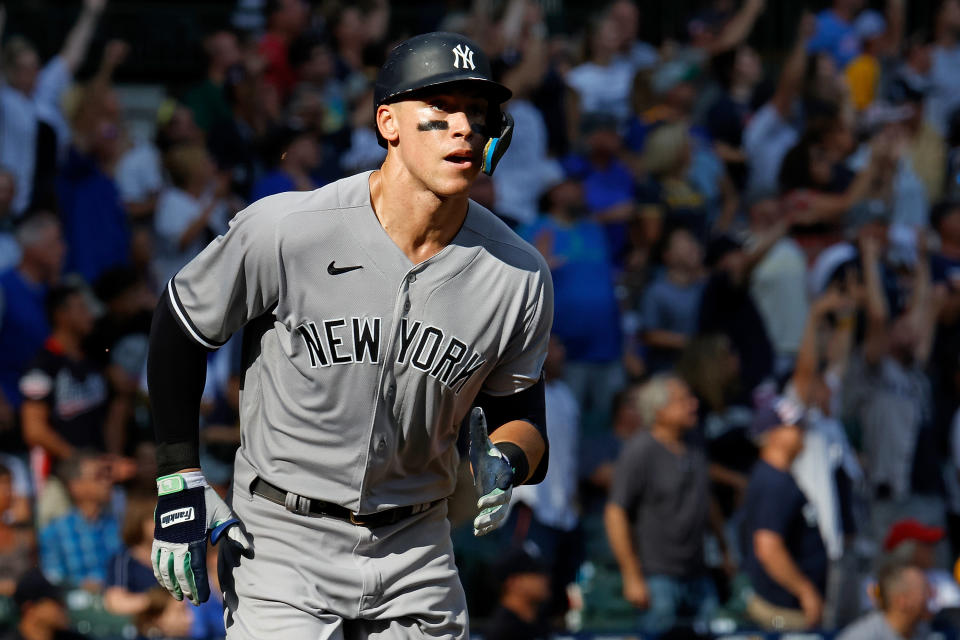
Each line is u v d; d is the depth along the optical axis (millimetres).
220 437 26000
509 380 11109
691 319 30672
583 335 29516
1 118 31797
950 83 45062
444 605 11289
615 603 25656
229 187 31938
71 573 23578
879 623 22188
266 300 10453
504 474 10297
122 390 26219
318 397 10492
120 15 46375
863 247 31562
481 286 10594
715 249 31031
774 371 29359
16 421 25562
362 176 10562
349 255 10328
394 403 10578
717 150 37938
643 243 33000
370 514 10867
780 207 32375
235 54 34531
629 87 39406
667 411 23625
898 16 45875
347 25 38469
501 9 39188
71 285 26094
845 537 25688
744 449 27734
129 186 33812
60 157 33781
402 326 10430
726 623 23078
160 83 46594
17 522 23453
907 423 29688
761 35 48250
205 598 10672
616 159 34594
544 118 35812
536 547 24781
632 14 40281
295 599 10758
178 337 10570
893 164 36844
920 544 24562
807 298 30906
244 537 10906
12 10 45219
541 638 21844
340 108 35656
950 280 33500
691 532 23562
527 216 33375
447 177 10062
